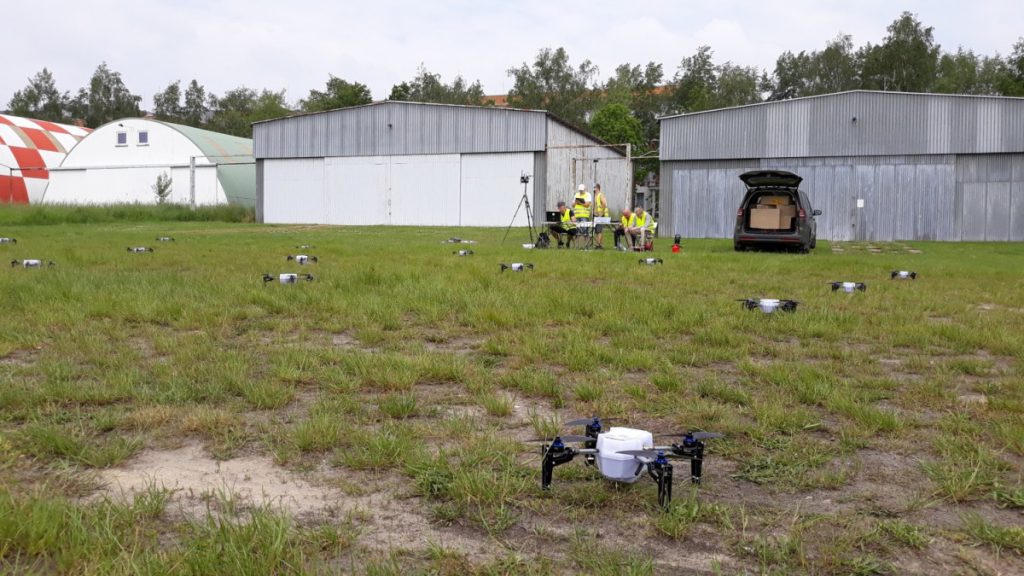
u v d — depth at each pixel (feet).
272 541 8.01
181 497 9.69
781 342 21.09
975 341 20.74
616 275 38.24
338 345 19.92
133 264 41.27
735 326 22.90
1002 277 41.09
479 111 129.49
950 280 38.99
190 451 11.55
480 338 21.27
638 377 16.46
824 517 9.22
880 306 28.19
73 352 17.80
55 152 188.75
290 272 36.94
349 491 9.93
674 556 8.20
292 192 144.66
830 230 100.63
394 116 135.64
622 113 247.70
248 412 13.60
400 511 9.36
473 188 130.93
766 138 102.53
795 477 10.55
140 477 10.41
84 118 374.22
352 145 139.23
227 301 26.03
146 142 168.96
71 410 13.34
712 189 105.50
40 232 88.63
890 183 98.27
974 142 95.09
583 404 14.08
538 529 8.79
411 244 66.49
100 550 7.70
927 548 8.48
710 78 307.58
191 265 41.19
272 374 16.12
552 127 130.31
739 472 10.75
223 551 7.81
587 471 10.44
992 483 10.26
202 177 164.55
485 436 11.87
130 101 372.99
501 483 9.84
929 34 232.53
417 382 15.92
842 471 10.66
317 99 307.99
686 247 74.13
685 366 17.75
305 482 10.32
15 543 7.89
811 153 100.83
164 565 7.41
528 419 13.26
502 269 39.45
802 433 12.60
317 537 8.39
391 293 28.86
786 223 66.59
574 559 8.06
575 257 51.13
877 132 98.32
